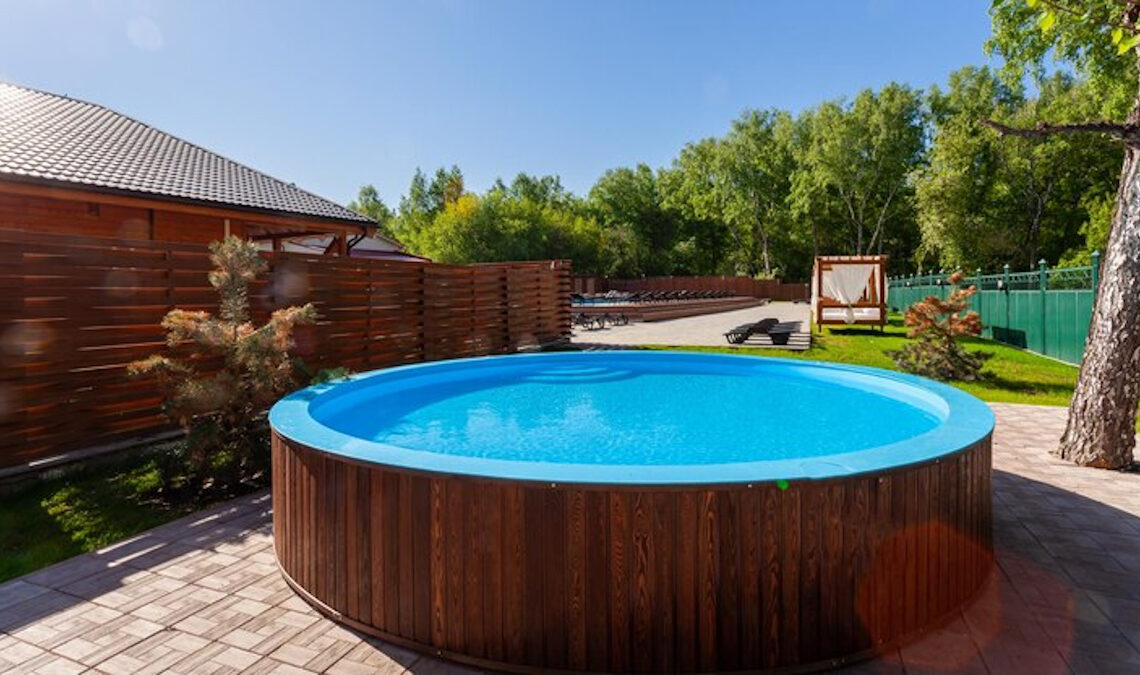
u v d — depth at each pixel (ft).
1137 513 13.56
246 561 11.54
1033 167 84.74
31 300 15.97
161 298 19.04
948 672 7.89
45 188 23.07
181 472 15.51
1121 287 16.70
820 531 7.83
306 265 24.63
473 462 8.57
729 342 44.32
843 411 19.27
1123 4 14.78
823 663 7.94
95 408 17.39
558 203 188.03
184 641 8.79
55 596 10.18
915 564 8.55
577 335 52.75
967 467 9.50
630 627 7.70
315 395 15.74
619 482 7.59
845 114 115.44
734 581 7.66
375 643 8.72
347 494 9.00
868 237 133.49
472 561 8.09
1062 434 18.99
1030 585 10.29
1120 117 46.65
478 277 36.42
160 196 26.66
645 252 161.38
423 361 31.78
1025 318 44.45
